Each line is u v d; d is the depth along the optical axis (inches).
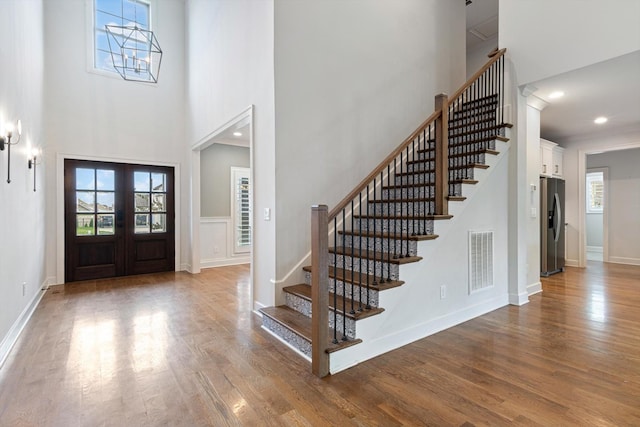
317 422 70.2
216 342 111.8
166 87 236.2
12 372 91.4
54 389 82.9
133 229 224.1
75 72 204.5
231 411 74.2
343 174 150.3
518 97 156.6
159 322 131.5
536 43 150.3
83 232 207.5
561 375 88.5
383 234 128.5
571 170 251.8
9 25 118.3
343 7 151.9
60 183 198.4
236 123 165.2
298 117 135.9
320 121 142.7
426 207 141.3
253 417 72.0
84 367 94.3
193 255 230.4
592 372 89.9
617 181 266.1
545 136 249.4
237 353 103.5
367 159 159.5
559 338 113.7
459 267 130.8
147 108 228.7
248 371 92.3
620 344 108.0
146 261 229.1
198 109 217.6
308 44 139.4
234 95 165.2
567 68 141.6
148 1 230.8
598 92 162.9
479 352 103.4
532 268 172.7
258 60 141.2
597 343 109.0
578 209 248.8
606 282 198.2
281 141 131.4
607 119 205.3
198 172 234.7
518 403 76.1
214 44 190.7
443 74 197.0
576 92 162.7
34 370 92.5
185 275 224.1
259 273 141.8
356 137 155.6
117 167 219.0
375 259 110.5
